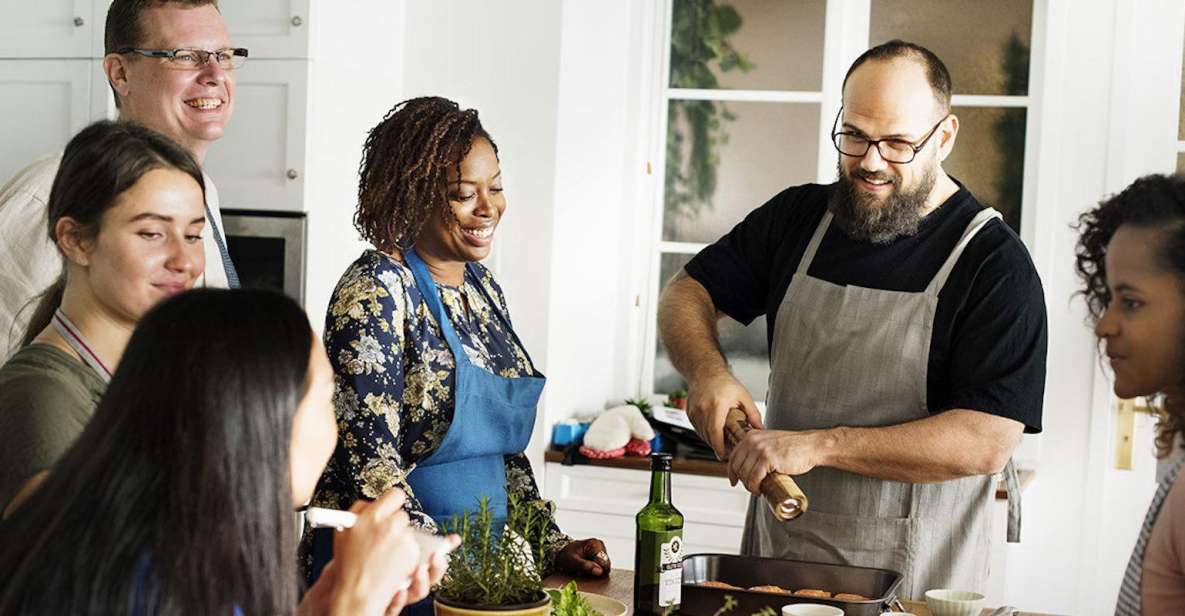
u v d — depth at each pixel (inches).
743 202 167.0
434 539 50.5
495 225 81.9
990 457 83.5
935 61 86.7
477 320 84.0
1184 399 53.5
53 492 38.9
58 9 142.3
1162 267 52.8
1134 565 55.1
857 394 88.8
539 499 86.6
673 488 150.4
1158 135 151.6
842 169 88.0
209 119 94.7
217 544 38.4
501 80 154.3
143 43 92.5
